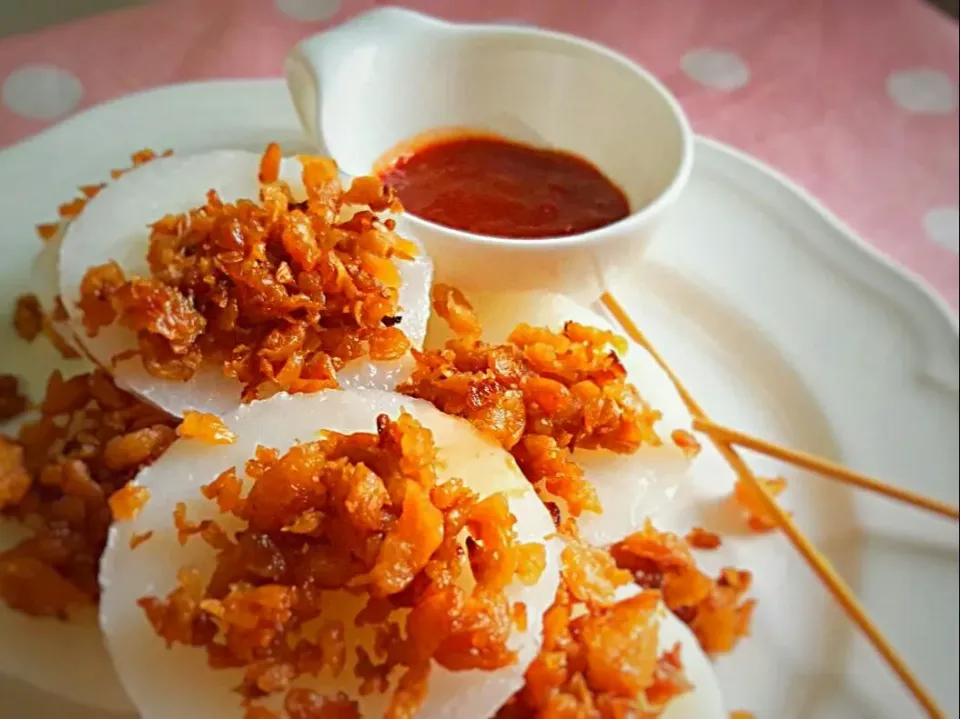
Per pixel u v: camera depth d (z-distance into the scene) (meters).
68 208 0.12
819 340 0.14
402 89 0.14
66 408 0.11
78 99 0.16
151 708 0.08
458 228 0.13
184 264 0.10
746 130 0.18
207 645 0.08
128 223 0.11
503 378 0.10
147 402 0.10
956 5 0.24
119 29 0.17
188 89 0.16
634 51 0.19
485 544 0.09
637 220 0.12
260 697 0.08
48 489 0.11
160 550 0.09
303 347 0.10
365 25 0.13
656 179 0.14
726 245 0.15
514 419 0.10
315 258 0.10
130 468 0.10
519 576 0.09
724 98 0.19
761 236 0.16
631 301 0.15
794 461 0.12
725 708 0.11
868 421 0.14
